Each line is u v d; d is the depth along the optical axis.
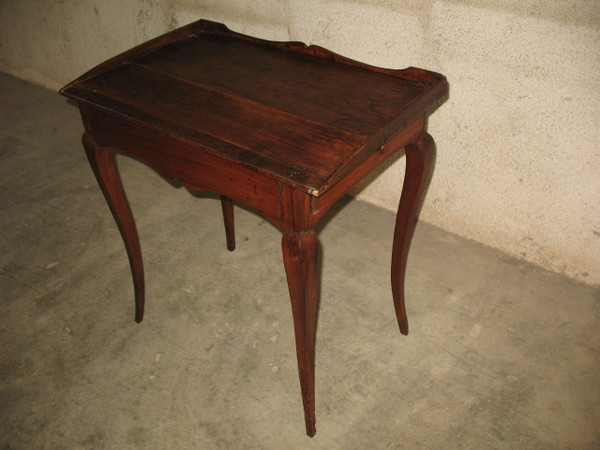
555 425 1.32
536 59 1.44
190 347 1.55
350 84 1.24
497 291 1.70
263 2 1.84
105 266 1.85
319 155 0.99
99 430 1.33
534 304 1.65
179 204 2.14
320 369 1.48
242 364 1.50
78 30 2.61
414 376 1.45
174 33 1.46
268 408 1.38
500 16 1.43
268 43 1.44
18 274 1.82
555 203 1.64
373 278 1.77
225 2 1.95
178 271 1.82
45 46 2.83
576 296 1.67
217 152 1.01
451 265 1.80
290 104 1.16
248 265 1.84
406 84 1.23
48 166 2.38
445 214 1.92
